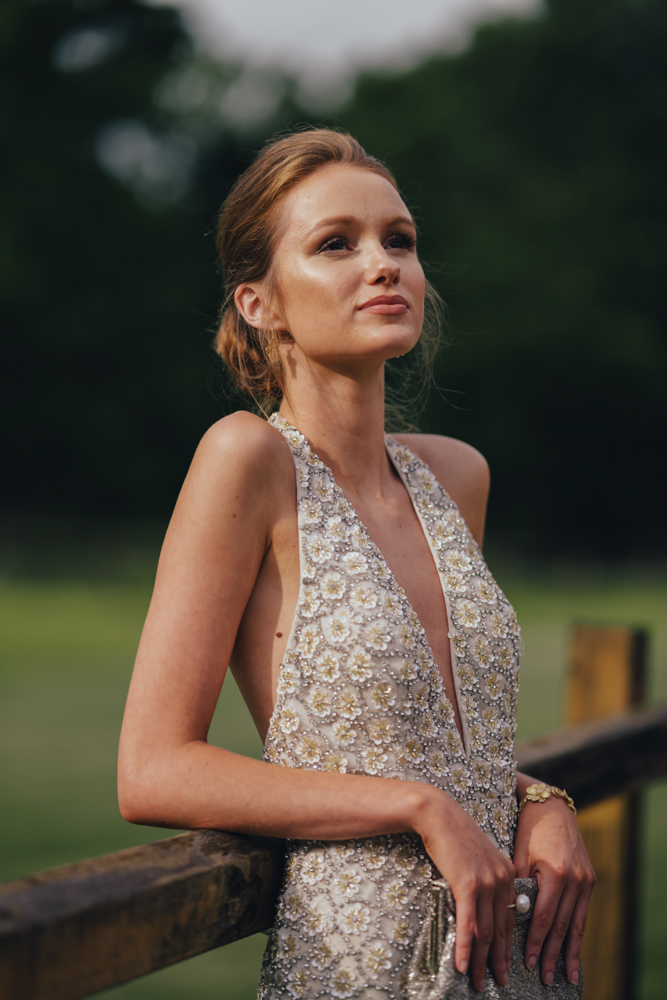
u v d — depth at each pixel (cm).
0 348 2727
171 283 2830
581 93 2942
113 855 108
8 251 2597
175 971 320
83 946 95
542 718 710
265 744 126
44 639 1166
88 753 618
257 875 118
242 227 143
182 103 2958
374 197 136
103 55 2720
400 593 128
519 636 142
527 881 127
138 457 2962
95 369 2847
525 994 120
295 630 124
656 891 381
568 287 2873
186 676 118
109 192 2734
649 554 3247
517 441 3086
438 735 126
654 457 3177
